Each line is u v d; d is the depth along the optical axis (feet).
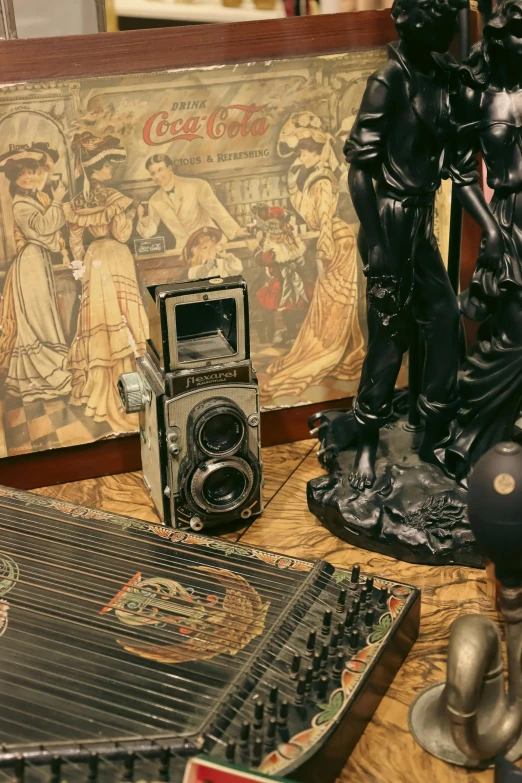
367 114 3.84
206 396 4.33
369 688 3.54
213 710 3.34
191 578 4.01
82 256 4.64
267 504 4.79
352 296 5.09
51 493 4.96
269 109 4.64
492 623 3.06
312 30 4.55
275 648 3.62
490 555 2.88
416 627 3.93
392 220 3.98
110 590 3.93
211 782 3.05
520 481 2.77
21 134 4.37
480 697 3.16
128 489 4.98
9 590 3.92
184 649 3.62
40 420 4.87
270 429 5.25
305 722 3.33
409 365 4.68
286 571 4.04
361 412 4.42
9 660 3.57
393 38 4.67
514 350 4.18
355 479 4.48
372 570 4.32
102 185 4.55
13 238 4.51
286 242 4.89
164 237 4.73
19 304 4.62
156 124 4.52
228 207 4.76
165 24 5.41
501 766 3.14
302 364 5.16
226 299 4.26
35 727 3.28
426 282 4.19
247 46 4.50
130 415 5.00
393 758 3.46
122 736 3.23
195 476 4.36
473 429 4.47
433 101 3.87
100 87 4.39
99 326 4.79
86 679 3.49
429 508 4.34
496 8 3.85
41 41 4.25
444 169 4.03
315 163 4.79
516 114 3.91
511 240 4.04
